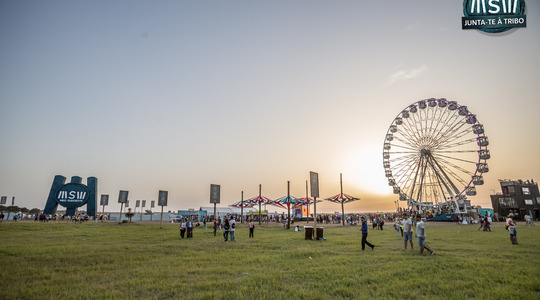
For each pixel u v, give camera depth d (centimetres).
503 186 6581
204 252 1341
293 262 1053
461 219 4372
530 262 988
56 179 5203
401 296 639
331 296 643
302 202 4366
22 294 661
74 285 743
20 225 3394
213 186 3578
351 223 4506
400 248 1449
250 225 2266
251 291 673
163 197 3759
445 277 796
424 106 4959
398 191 5122
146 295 660
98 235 2381
